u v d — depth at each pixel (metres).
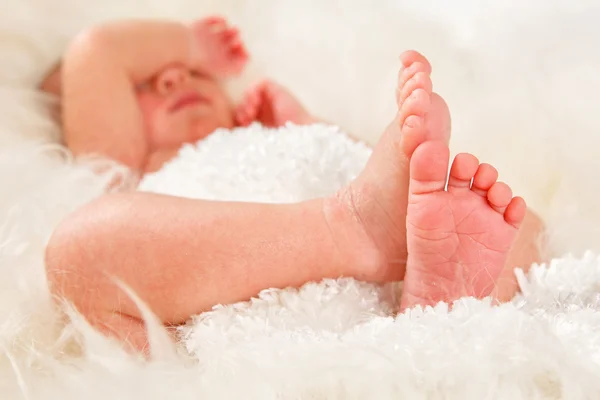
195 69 0.56
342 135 0.45
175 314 0.38
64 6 0.57
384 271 0.38
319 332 0.35
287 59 0.58
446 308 0.35
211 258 0.37
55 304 0.38
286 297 0.37
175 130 0.53
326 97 0.56
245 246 0.38
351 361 0.33
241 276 0.38
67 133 0.51
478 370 0.32
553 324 0.34
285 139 0.44
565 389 0.32
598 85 0.48
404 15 0.55
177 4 0.60
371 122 0.54
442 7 0.55
